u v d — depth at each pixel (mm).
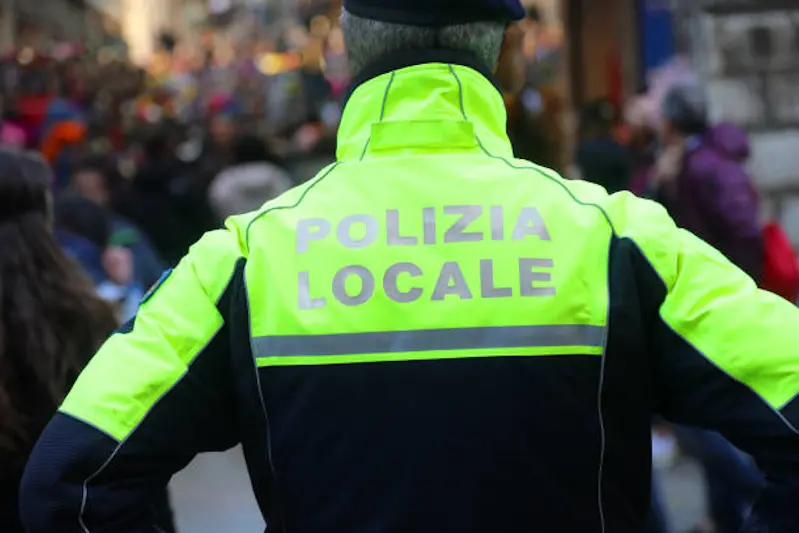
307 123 16922
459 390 2555
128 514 2617
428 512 2533
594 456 2562
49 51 20031
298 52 31422
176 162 12836
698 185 7797
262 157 12438
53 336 4172
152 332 2660
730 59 11773
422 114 2758
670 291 2613
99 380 2625
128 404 2604
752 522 2645
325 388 2584
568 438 2553
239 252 2688
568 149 6668
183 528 8430
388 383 2568
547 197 2688
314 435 2584
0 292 4156
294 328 2615
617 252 2627
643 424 2621
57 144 13227
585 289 2600
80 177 9922
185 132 17625
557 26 23453
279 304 2633
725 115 11766
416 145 2756
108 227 8078
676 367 2598
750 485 6691
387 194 2705
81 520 2584
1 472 4035
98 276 7613
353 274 2631
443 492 2533
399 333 2584
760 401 2537
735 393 2557
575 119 12344
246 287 2650
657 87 11156
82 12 33156
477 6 2764
